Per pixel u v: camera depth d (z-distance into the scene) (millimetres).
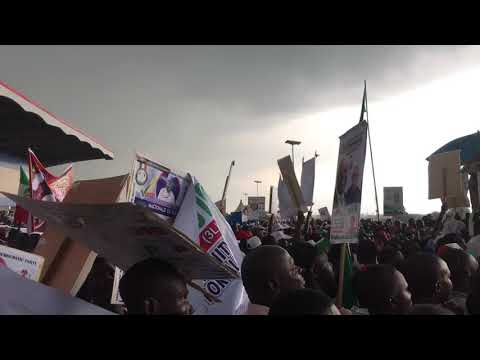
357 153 3668
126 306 1905
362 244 5320
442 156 7953
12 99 6812
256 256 2732
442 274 3092
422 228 13250
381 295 2756
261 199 20281
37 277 2281
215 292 3375
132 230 1790
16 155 9398
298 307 1504
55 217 1920
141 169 3258
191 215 3492
